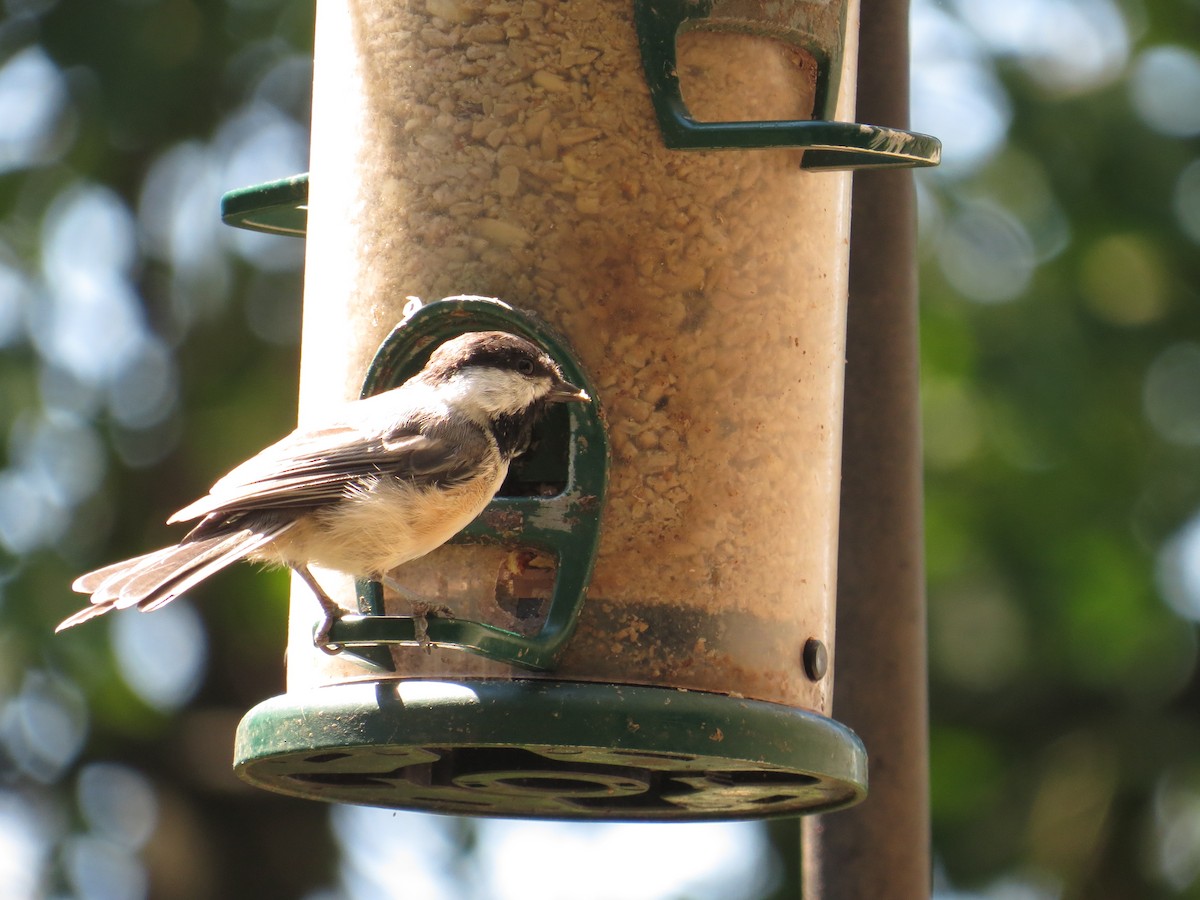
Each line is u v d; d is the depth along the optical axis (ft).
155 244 55.83
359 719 28.22
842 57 31.78
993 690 55.11
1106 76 57.77
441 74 30.58
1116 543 54.44
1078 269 56.24
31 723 52.03
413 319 30.07
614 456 29.45
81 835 53.52
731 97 30.73
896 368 34.94
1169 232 56.34
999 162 56.75
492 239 30.07
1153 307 56.03
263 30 55.31
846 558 34.53
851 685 34.14
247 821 57.26
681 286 30.01
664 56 29.94
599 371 29.66
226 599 55.01
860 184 35.42
